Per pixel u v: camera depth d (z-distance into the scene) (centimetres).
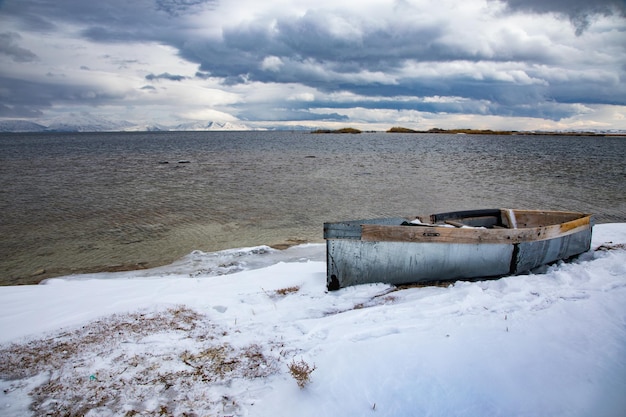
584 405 339
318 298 686
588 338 450
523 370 392
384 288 725
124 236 1399
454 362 412
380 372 404
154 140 12625
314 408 359
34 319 600
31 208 1909
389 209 1845
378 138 14450
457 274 765
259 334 527
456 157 5069
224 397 381
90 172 3403
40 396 389
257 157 5112
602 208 1841
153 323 576
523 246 791
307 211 1806
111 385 406
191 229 1493
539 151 6538
